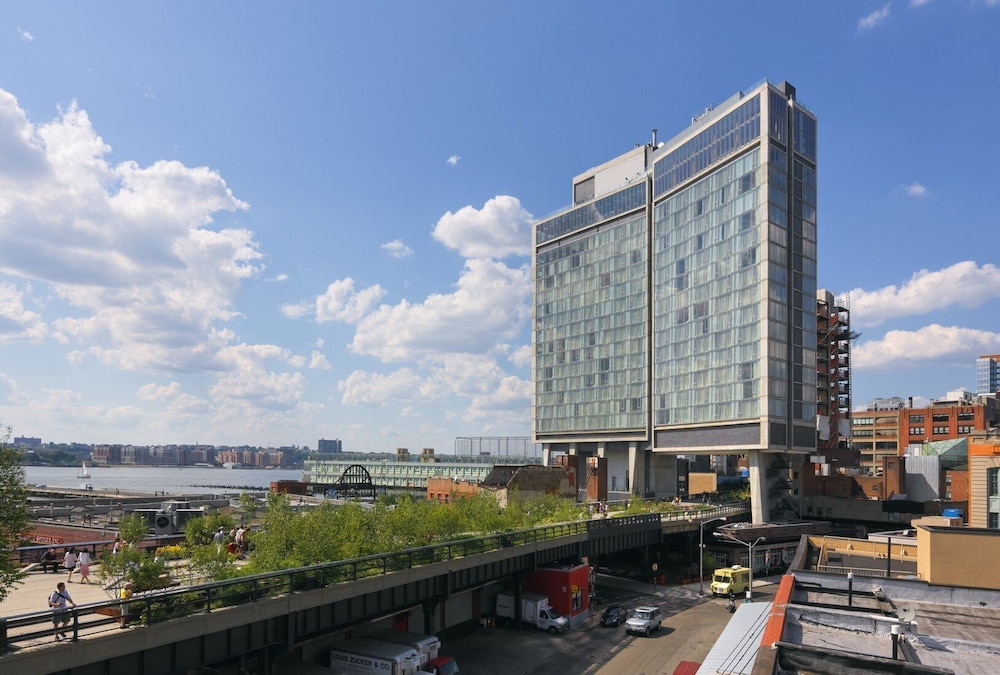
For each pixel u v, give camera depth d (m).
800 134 98.75
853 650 16.86
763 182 92.75
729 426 95.38
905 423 157.38
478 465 160.75
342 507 43.75
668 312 111.38
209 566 29.39
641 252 120.88
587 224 134.38
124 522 39.59
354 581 33.38
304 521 35.53
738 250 96.25
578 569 53.56
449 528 46.16
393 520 42.00
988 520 47.81
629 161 130.12
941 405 160.00
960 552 23.62
